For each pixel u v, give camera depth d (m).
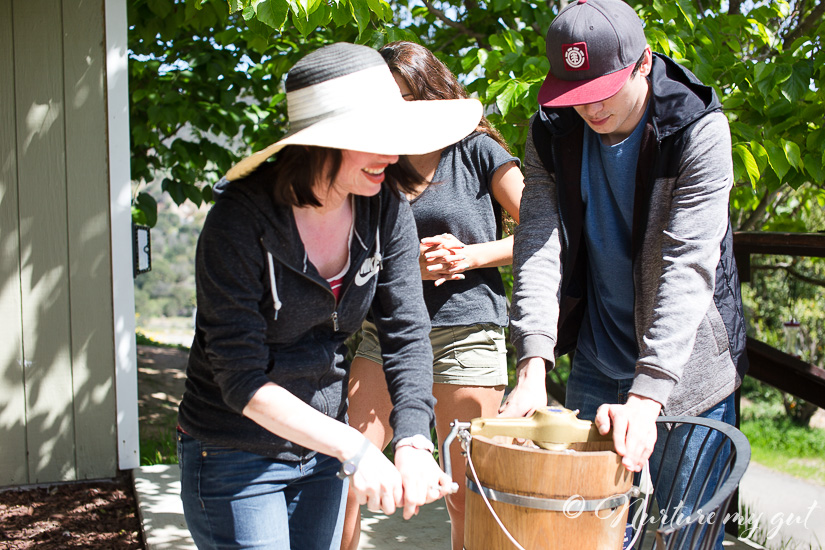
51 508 3.29
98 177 3.49
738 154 2.94
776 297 9.16
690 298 1.58
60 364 3.51
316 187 1.35
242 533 1.48
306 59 1.36
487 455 1.32
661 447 1.81
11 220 3.41
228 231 1.32
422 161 2.22
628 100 1.69
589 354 2.05
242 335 1.33
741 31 4.05
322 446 1.32
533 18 3.98
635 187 1.77
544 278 1.86
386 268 1.56
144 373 6.69
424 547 2.78
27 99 3.38
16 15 3.34
